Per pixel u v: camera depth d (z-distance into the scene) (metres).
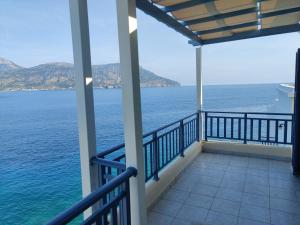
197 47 4.39
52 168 15.84
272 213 2.37
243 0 2.47
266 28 3.58
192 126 4.32
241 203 2.58
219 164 3.86
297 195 2.72
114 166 1.79
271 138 4.72
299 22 3.32
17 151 20.42
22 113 41.09
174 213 2.42
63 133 26.84
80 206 1.12
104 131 24.45
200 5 2.55
